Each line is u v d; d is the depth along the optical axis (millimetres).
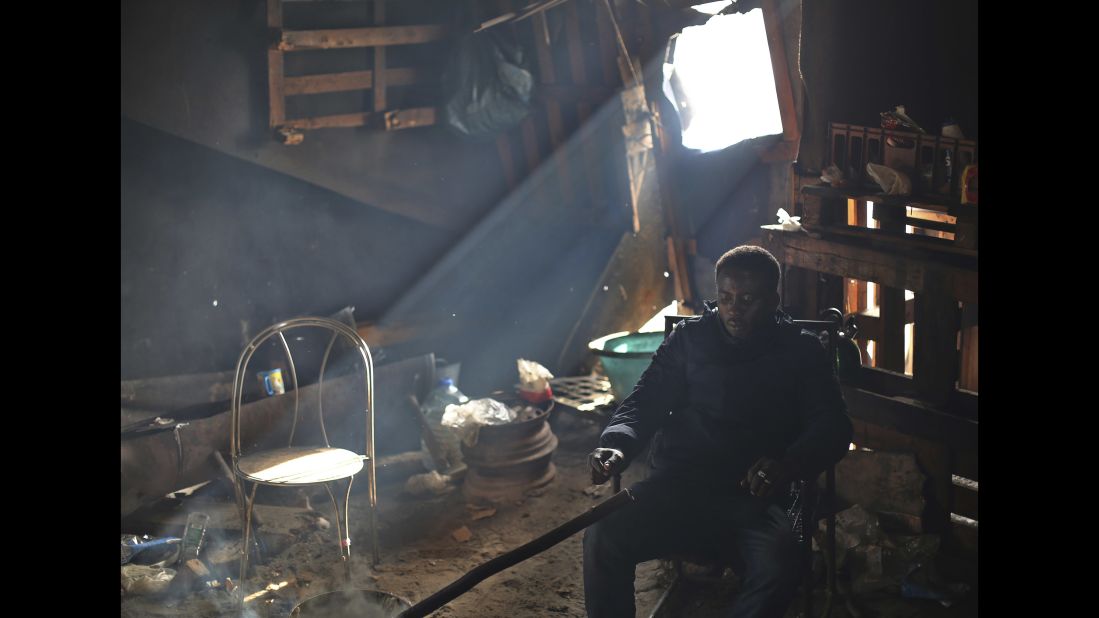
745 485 3121
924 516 3828
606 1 5457
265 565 4051
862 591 3623
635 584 3844
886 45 4129
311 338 5215
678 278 5762
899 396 3957
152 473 4180
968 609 3502
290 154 5754
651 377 3381
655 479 3225
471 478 4805
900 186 3854
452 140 6363
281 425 4637
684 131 5605
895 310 4301
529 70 6008
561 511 4570
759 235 5328
